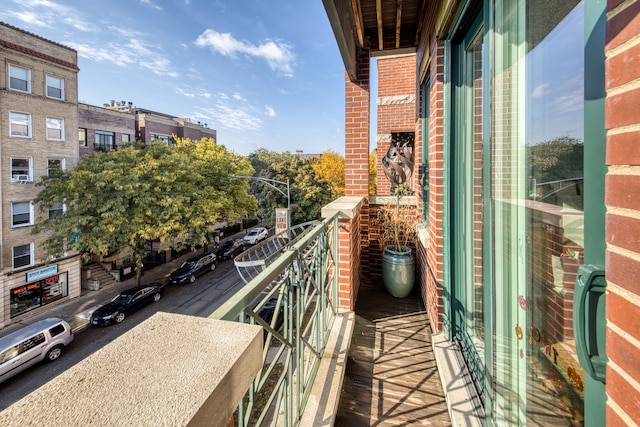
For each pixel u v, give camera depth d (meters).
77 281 12.70
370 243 4.40
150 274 15.34
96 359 0.56
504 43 1.25
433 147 2.60
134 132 19.73
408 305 3.36
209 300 11.98
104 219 11.46
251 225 26.95
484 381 1.57
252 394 1.01
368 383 2.15
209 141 19.31
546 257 0.99
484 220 1.47
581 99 0.78
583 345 0.63
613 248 0.57
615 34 0.56
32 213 11.45
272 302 4.73
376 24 3.73
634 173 0.52
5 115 10.66
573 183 0.83
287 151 31.28
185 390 0.49
